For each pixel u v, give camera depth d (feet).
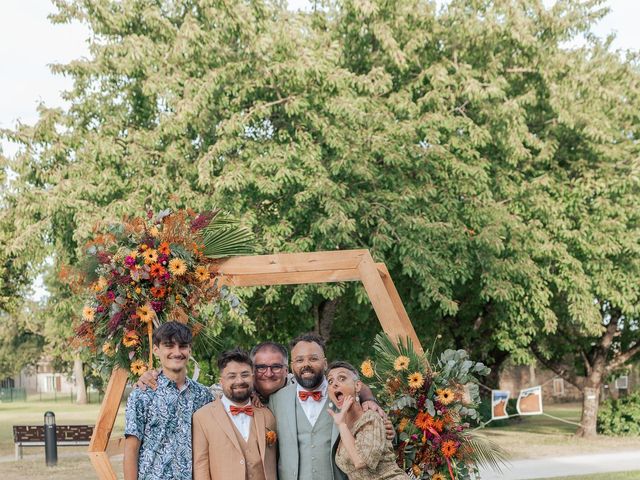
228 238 20.20
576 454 52.16
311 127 45.78
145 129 47.34
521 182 52.80
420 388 19.13
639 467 44.93
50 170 45.70
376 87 47.19
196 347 21.47
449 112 48.57
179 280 19.53
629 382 114.32
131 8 46.50
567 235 51.57
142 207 42.39
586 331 58.75
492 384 71.97
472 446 19.06
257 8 45.80
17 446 53.47
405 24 50.08
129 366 19.58
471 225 48.75
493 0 50.78
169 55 45.62
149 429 16.19
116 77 47.93
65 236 46.65
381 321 19.84
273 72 44.14
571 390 126.93
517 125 49.26
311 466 16.90
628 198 53.36
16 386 248.11
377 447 16.34
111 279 19.33
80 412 119.03
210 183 43.34
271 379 17.70
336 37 51.96
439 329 61.98
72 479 43.62
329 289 43.55
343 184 44.04
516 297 52.80
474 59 51.72
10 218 47.24
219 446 16.17
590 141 54.29
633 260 53.72
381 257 43.73
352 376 16.97
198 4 46.19
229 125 42.73
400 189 46.01
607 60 57.72
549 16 51.29
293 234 46.24
